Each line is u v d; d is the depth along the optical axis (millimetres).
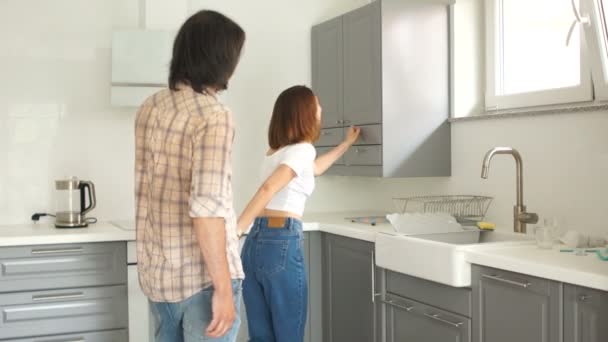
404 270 2746
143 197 1847
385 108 3408
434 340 2672
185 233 1754
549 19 3143
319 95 4051
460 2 3533
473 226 3137
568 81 3053
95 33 3678
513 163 3104
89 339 3150
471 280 2439
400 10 3441
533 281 2139
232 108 3992
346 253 3365
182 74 1788
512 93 3334
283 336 2619
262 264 2600
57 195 3385
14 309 3037
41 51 3588
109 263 3178
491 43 3471
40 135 3594
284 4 4098
